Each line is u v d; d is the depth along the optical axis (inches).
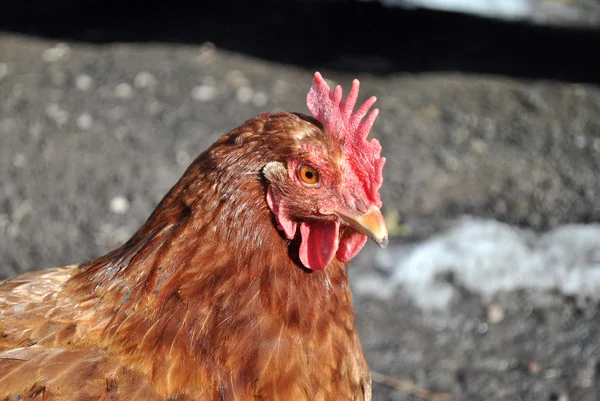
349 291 28.9
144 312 27.6
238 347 27.4
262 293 27.4
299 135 27.2
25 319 28.2
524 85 67.7
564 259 44.2
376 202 27.7
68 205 47.7
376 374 37.8
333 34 78.6
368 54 74.0
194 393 27.3
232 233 27.3
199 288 27.3
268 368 27.4
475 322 40.3
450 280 42.9
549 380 37.8
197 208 27.4
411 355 38.6
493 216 48.4
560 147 56.9
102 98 61.2
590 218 48.3
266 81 65.6
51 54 69.9
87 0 86.1
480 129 59.0
